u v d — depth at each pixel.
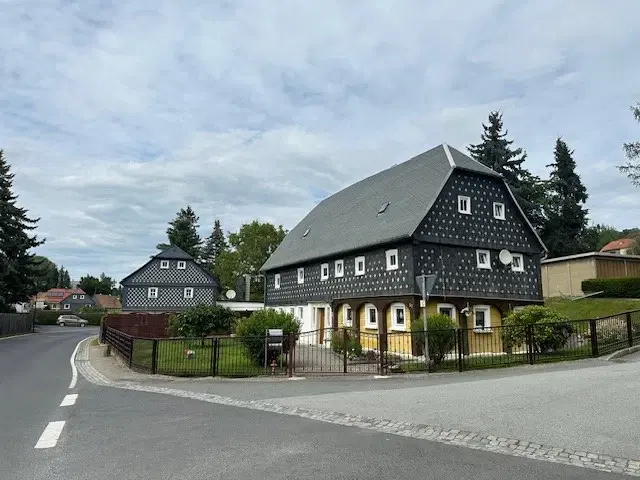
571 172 58.47
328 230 35.28
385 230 26.73
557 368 15.91
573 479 5.87
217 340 16.69
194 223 94.25
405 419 8.98
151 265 57.66
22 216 52.91
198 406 10.91
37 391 13.44
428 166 29.05
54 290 125.12
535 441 7.36
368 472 6.11
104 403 11.42
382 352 16.56
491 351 23.16
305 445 7.38
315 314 34.22
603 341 19.58
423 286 16.44
